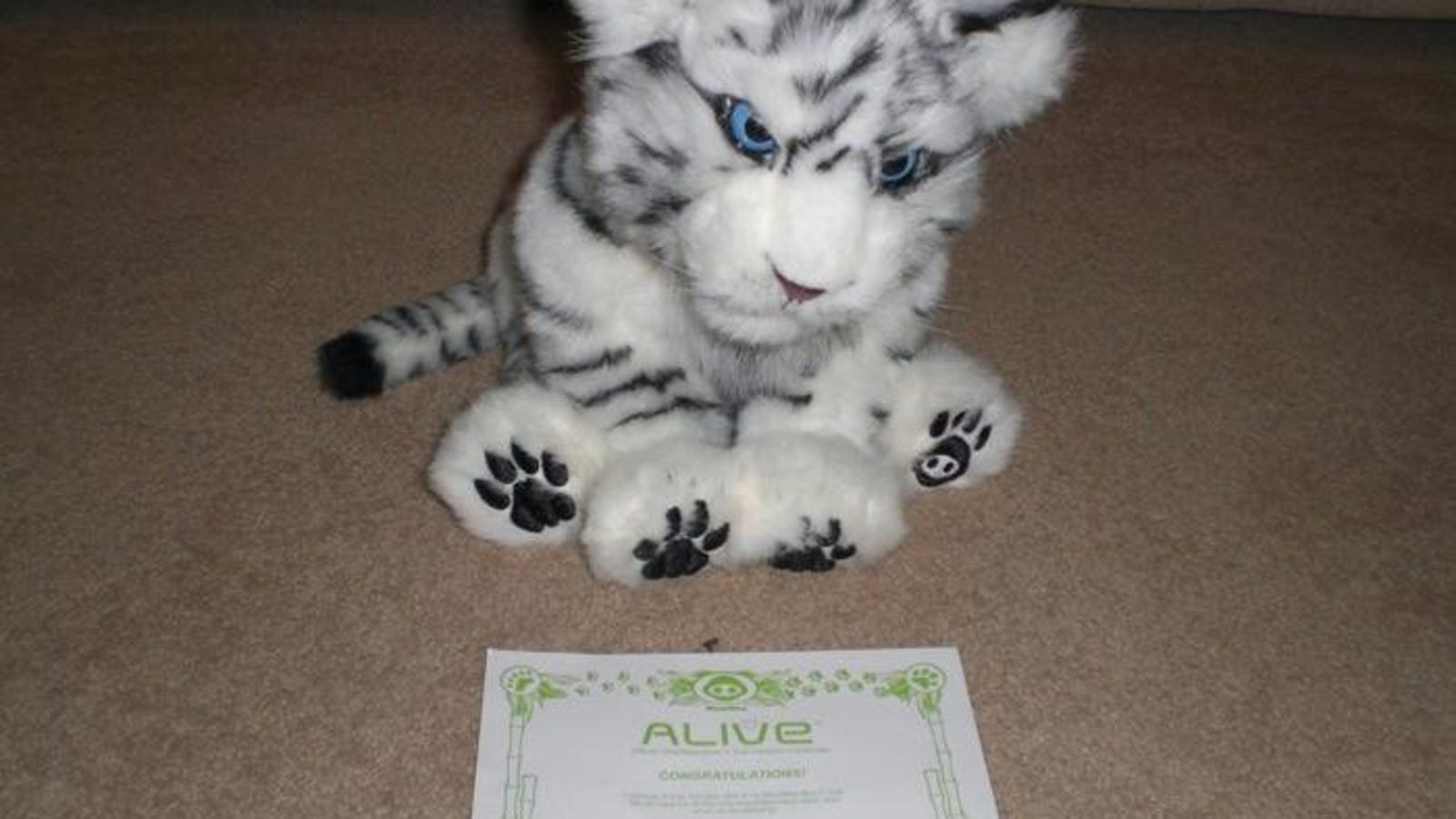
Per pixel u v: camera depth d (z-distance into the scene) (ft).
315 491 2.31
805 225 1.62
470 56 3.61
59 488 2.29
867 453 2.17
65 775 1.86
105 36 3.63
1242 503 2.40
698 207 1.70
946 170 1.75
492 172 3.15
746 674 2.03
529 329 2.13
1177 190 3.27
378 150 3.21
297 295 2.75
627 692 1.99
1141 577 2.24
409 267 2.84
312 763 1.89
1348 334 2.84
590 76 1.81
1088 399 2.61
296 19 3.75
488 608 2.12
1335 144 3.51
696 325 2.01
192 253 2.85
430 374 2.55
